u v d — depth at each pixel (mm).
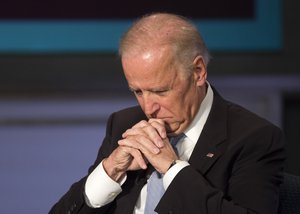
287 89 11719
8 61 11219
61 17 11117
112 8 11117
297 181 5980
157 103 5219
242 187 5270
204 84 5535
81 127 11664
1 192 11500
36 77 11305
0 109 11477
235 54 11398
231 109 5801
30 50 11172
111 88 11586
